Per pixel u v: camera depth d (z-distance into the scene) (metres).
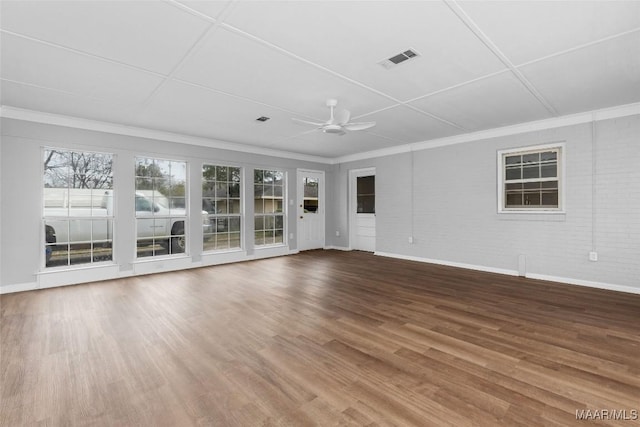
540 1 2.01
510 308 3.43
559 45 2.55
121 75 3.11
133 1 1.99
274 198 7.15
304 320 3.10
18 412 1.74
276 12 2.12
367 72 3.05
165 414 1.72
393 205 6.69
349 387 1.97
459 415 1.70
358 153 7.36
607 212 4.13
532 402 1.81
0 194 4.04
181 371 2.17
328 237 8.15
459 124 4.86
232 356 2.38
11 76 3.12
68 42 2.49
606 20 2.21
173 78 3.18
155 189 5.41
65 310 3.42
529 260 4.82
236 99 3.77
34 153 4.24
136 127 5.04
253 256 6.62
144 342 2.62
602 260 4.18
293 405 1.80
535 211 4.78
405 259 6.48
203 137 5.75
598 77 3.16
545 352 2.42
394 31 2.36
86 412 1.74
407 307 3.48
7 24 2.24
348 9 2.08
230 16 2.16
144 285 4.47
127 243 5.02
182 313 3.31
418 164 6.21
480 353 2.41
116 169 4.90
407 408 1.76
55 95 3.64
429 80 3.23
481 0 2.00
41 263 4.33
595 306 3.47
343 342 2.61
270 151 6.88
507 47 2.59
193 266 5.73
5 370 2.18
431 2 2.02
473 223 5.44
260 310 3.40
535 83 3.31
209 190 6.06
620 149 4.02
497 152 5.12
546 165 4.68
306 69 2.98
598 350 2.44
